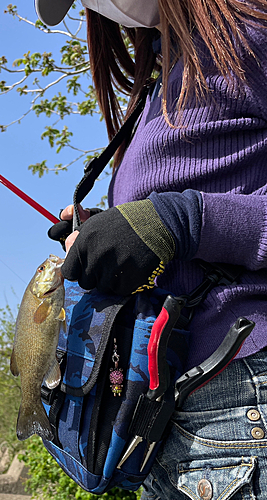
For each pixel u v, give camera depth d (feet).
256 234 3.14
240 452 3.03
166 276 3.68
